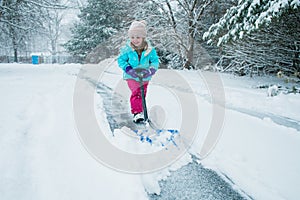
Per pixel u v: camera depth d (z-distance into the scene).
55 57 27.95
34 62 20.72
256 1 5.00
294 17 5.29
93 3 21.89
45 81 5.74
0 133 2.14
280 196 1.50
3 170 1.59
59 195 1.42
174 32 12.16
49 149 1.96
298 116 3.16
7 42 11.89
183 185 1.64
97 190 1.50
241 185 1.64
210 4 11.97
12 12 9.55
